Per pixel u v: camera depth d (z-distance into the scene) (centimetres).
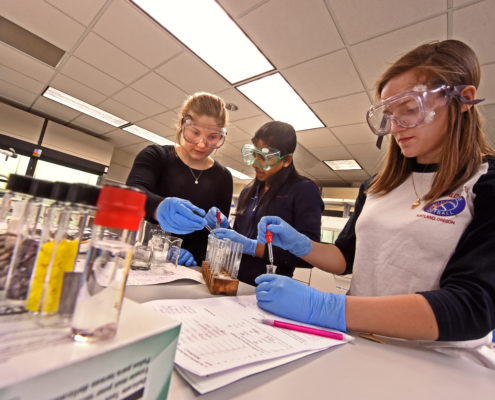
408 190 72
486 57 174
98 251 20
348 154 387
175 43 210
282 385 29
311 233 102
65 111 386
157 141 458
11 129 376
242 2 163
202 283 70
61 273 21
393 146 78
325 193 534
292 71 222
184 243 123
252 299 62
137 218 22
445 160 61
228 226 114
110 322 19
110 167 520
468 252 49
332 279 277
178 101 304
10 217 25
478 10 145
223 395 26
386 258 66
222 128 111
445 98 57
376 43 179
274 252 105
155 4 177
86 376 16
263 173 118
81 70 269
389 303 47
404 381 34
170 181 122
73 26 207
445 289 46
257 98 274
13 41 238
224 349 33
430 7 148
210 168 133
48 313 20
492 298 41
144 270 73
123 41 216
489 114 229
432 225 59
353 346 44
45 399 14
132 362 19
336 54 195
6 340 16
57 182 24
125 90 297
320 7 159
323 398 27
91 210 25
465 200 56
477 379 38
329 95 249
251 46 202
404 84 61
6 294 21
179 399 24
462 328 41
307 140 359
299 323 50
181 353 30
